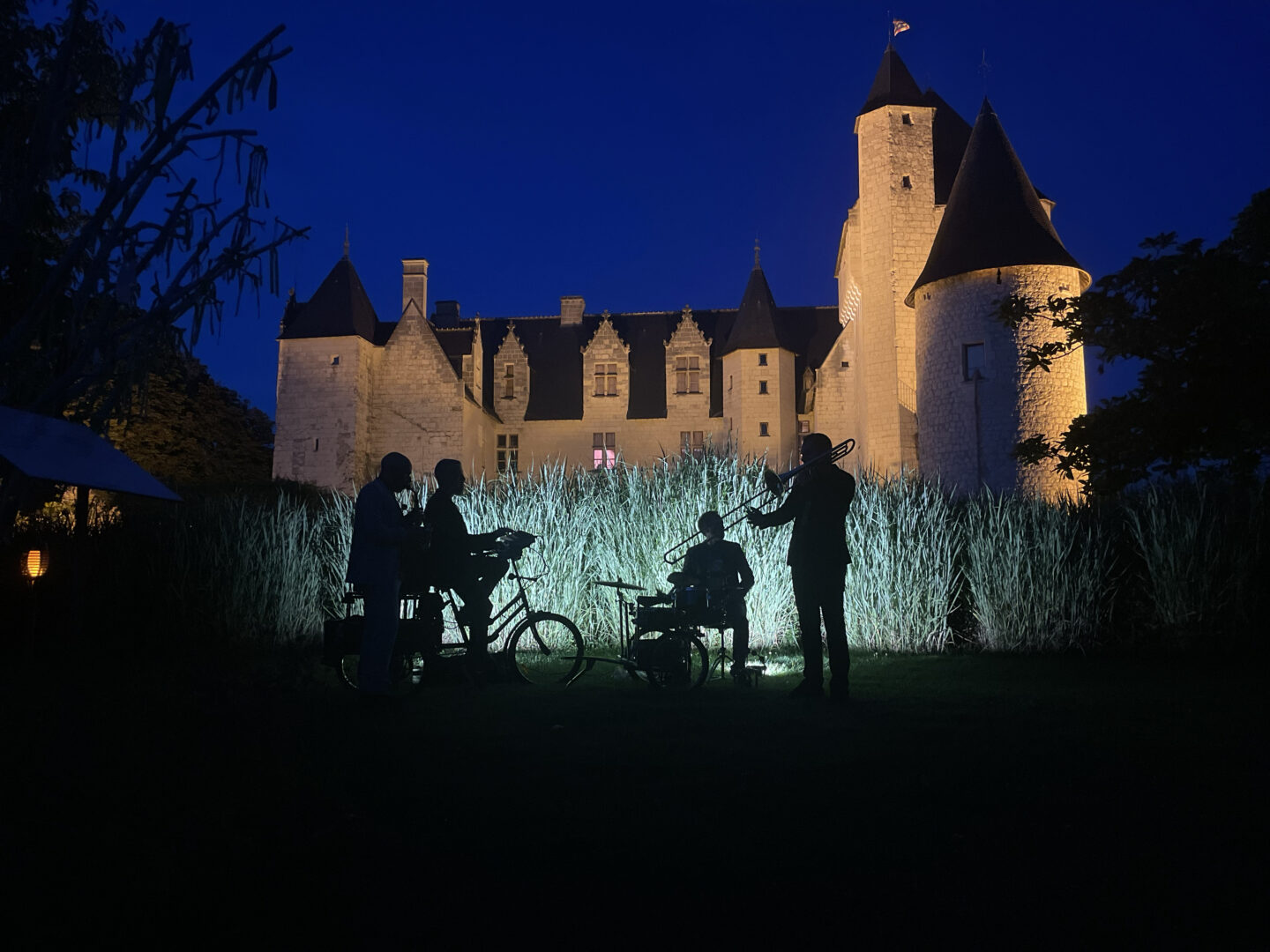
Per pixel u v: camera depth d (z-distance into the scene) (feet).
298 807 10.44
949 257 86.17
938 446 85.97
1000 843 9.58
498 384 144.77
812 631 20.16
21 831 9.53
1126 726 16.25
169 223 25.75
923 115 106.93
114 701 17.48
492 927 7.61
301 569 34.06
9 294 29.27
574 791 11.75
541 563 32.81
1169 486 32.65
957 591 33.22
